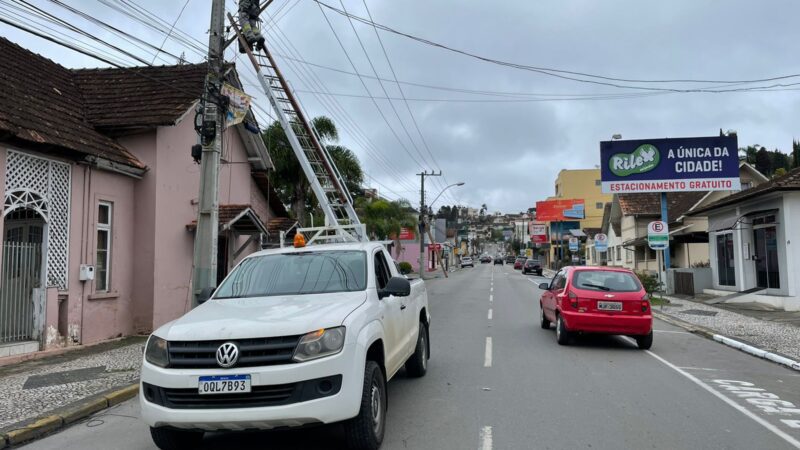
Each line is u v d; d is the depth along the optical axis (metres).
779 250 19.11
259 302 5.76
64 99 13.90
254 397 4.68
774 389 8.04
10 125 10.21
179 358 4.83
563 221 75.12
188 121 15.09
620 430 6.02
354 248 6.86
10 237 11.78
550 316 12.98
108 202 13.01
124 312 13.41
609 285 11.28
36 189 10.97
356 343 5.01
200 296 6.39
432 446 5.49
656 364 9.79
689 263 32.94
